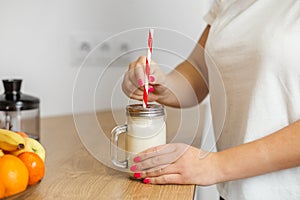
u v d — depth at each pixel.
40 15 1.89
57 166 1.11
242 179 1.08
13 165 0.85
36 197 0.90
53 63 1.92
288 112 1.04
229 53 1.13
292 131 0.96
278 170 0.97
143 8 1.87
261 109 1.06
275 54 1.03
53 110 1.95
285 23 1.04
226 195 1.15
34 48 1.91
